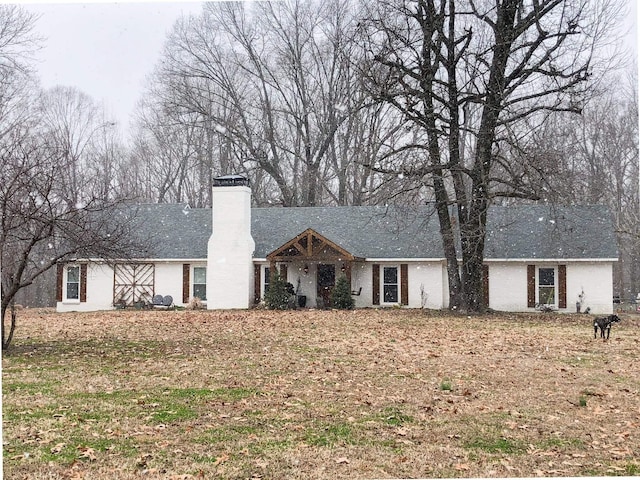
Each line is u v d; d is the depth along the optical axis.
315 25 47.00
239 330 21.14
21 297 48.97
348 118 46.59
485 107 27.23
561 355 15.66
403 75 26.83
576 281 31.88
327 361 14.41
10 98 36.03
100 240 15.91
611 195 44.97
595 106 44.44
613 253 31.34
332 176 48.78
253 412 9.66
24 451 7.74
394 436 8.52
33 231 16.28
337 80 46.09
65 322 24.77
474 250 28.64
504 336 19.73
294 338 18.84
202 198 52.03
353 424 9.05
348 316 26.78
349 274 31.36
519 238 32.84
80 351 16.09
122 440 8.20
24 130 35.28
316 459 7.54
